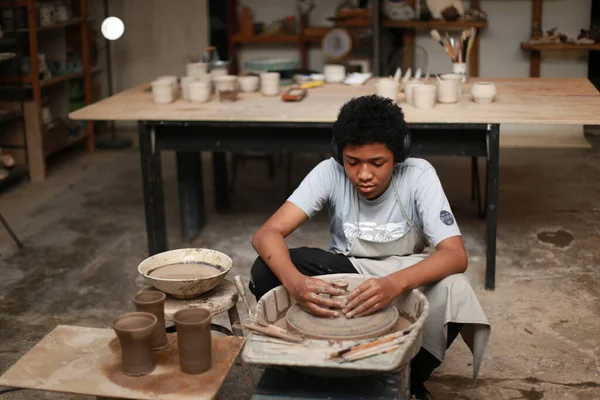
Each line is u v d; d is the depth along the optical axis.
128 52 7.25
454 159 5.98
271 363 1.72
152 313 1.90
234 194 5.22
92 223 4.68
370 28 6.74
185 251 2.39
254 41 7.04
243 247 4.20
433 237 2.27
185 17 7.14
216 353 1.93
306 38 6.96
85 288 3.71
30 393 2.72
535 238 4.20
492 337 3.07
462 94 3.96
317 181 2.37
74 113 3.69
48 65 6.16
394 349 1.74
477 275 3.71
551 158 5.90
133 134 7.21
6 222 4.50
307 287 2.00
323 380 1.85
